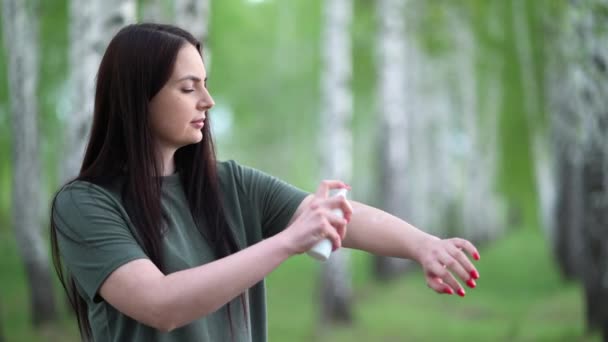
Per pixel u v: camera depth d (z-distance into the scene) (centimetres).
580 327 971
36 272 1140
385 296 1498
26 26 1205
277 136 2786
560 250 1527
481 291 1449
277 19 2423
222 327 179
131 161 173
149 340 170
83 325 189
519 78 1620
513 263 1792
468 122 2136
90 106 660
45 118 1775
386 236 179
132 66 172
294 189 196
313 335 1201
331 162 1284
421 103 2214
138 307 154
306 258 2088
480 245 2266
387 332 1170
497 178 2070
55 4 1559
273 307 1445
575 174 1441
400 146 1547
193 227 183
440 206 2288
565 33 1321
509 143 1781
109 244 162
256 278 152
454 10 1769
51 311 1141
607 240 665
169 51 171
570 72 1220
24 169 1165
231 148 3025
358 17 2002
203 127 187
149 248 171
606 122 653
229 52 2331
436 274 170
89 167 178
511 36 1602
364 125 2667
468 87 2097
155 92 172
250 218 193
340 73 1294
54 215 173
